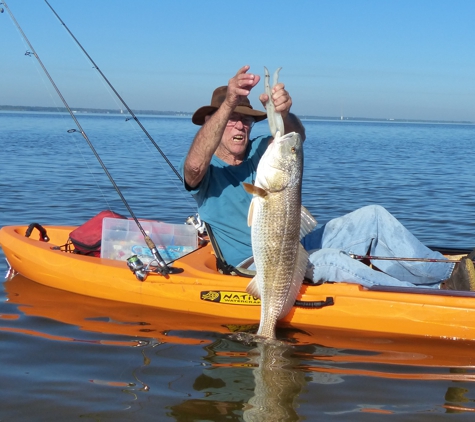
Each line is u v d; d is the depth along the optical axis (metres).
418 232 6.05
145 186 9.12
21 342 3.27
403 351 3.19
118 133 30.50
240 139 3.57
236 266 3.64
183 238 4.07
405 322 3.31
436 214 7.04
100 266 3.85
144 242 4.00
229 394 2.76
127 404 2.69
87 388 2.81
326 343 3.27
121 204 7.39
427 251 3.69
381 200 8.11
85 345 3.24
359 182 10.16
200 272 3.66
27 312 3.66
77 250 4.21
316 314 3.42
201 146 3.35
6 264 4.62
